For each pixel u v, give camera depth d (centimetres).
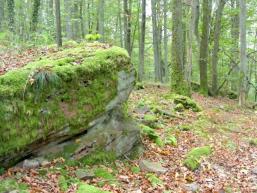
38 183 624
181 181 750
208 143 1045
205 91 2286
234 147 1052
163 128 1091
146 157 841
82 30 3094
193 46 2664
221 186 757
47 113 695
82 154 739
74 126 732
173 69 1617
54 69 717
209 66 2689
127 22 2177
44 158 696
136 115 1101
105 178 693
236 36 2762
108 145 782
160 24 3030
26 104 673
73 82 734
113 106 804
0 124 646
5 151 649
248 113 1767
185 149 960
